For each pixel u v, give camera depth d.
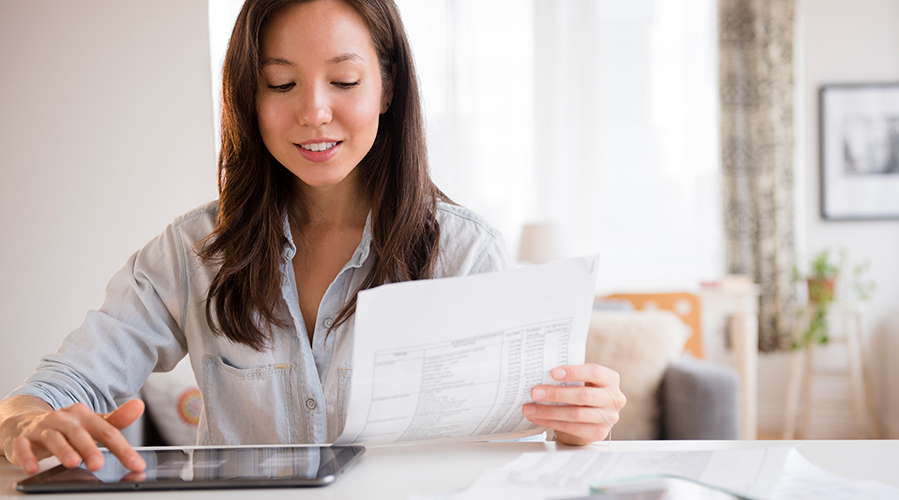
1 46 1.95
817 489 0.59
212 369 1.02
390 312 0.68
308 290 1.03
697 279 4.14
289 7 0.88
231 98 0.96
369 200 1.04
